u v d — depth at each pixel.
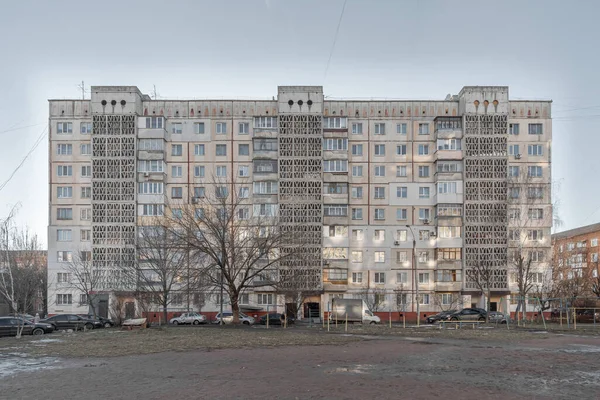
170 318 58.78
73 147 63.09
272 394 14.41
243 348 25.02
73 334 35.97
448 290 60.84
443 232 61.56
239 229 47.19
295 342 27.61
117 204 61.06
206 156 62.97
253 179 61.94
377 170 63.31
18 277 59.91
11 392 14.88
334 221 61.72
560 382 16.41
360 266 62.16
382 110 63.59
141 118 62.12
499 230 60.56
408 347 25.75
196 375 17.42
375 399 13.79
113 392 14.79
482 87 61.94
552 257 63.81
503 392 14.80
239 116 63.19
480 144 61.41
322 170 62.03
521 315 59.66
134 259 56.28
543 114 62.91
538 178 62.28
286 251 55.69
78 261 59.69
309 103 62.53
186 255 45.25
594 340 30.30
